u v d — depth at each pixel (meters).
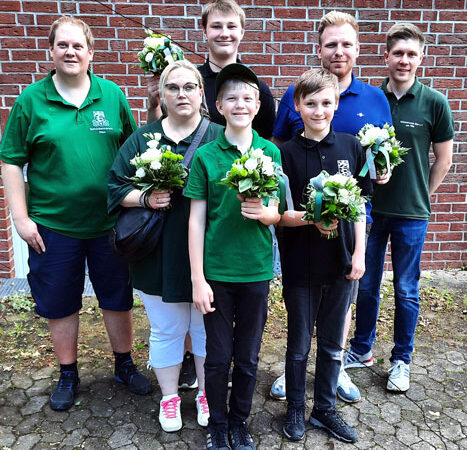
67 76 2.75
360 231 2.63
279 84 4.50
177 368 2.84
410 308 3.20
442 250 4.95
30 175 2.88
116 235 2.56
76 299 3.01
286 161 2.60
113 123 2.90
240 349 2.55
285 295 2.70
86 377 3.33
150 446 2.72
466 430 2.84
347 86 2.91
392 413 2.99
